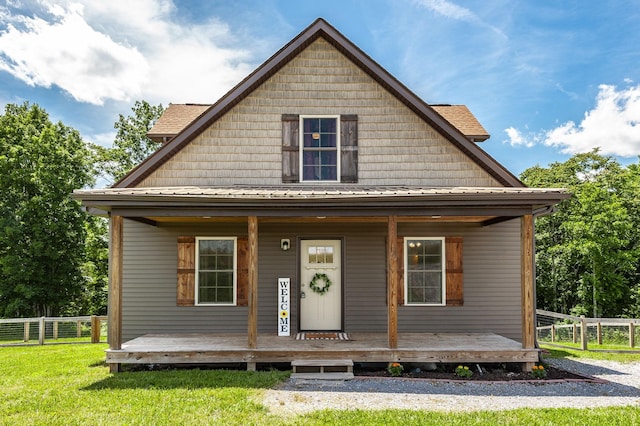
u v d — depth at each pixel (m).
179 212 7.89
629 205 24.00
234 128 9.91
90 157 26.59
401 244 10.09
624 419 5.42
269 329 9.91
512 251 10.19
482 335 9.50
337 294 10.08
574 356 9.96
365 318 9.96
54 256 21.78
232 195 7.71
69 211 22.55
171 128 11.49
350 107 10.05
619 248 22.84
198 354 7.87
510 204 7.92
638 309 22.58
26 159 22.78
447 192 7.87
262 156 9.88
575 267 24.56
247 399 6.13
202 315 9.92
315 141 10.01
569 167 27.25
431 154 9.98
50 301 22.61
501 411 5.73
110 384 6.91
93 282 25.05
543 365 8.27
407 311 9.98
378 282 10.04
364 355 7.85
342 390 6.70
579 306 23.64
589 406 6.04
